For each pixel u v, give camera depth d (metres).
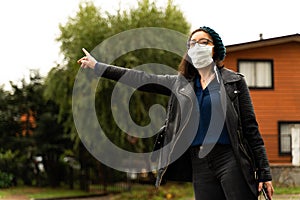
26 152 23.86
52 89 18.72
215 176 3.46
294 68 21.84
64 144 23.33
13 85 23.89
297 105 21.84
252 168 3.41
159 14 17.12
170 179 3.62
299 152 18.09
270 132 21.75
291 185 17.77
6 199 18.92
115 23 16.73
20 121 23.97
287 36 21.25
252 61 21.64
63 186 23.95
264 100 21.77
